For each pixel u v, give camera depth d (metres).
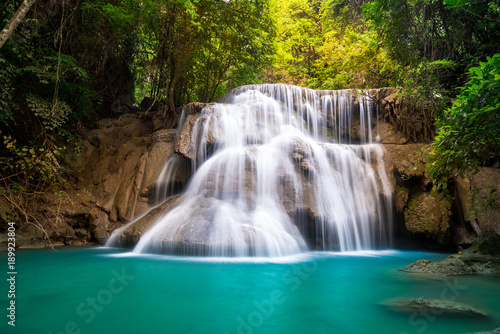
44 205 9.41
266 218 7.85
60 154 10.04
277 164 8.76
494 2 8.89
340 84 17.59
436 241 9.32
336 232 8.72
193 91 18.72
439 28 10.40
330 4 19.89
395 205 9.65
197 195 8.55
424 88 9.18
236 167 8.65
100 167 11.15
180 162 10.13
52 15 11.30
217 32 13.94
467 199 8.77
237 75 17.31
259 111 11.05
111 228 9.47
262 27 15.13
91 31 13.41
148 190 9.70
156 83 16.36
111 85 16.11
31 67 8.90
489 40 10.45
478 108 4.81
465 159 5.48
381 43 9.41
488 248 6.48
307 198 8.56
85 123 13.15
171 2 12.20
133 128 13.05
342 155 9.84
